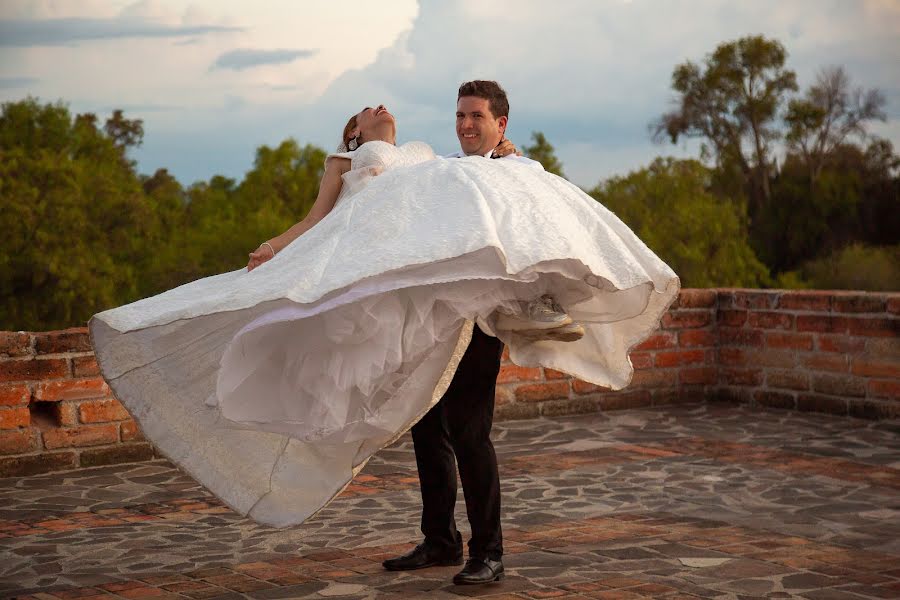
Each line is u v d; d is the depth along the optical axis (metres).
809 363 8.63
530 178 3.82
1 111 48.19
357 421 3.67
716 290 9.30
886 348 8.09
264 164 56.44
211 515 5.45
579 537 4.79
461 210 3.58
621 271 3.62
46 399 6.67
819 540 4.70
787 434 7.63
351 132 4.74
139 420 3.96
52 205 43.53
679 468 6.44
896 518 5.12
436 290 3.59
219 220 55.84
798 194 53.53
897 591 3.90
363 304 3.53
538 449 7.18
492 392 4.00
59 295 42.66
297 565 4.42
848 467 6.42
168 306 3.75
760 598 3.82
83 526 5.25
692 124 56.69
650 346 9.05
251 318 3.79
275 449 4.00
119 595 4.04
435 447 4.25
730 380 9.23
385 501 5.69
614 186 55.59
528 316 3.73
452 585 4.02
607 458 6.80
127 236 47.69
